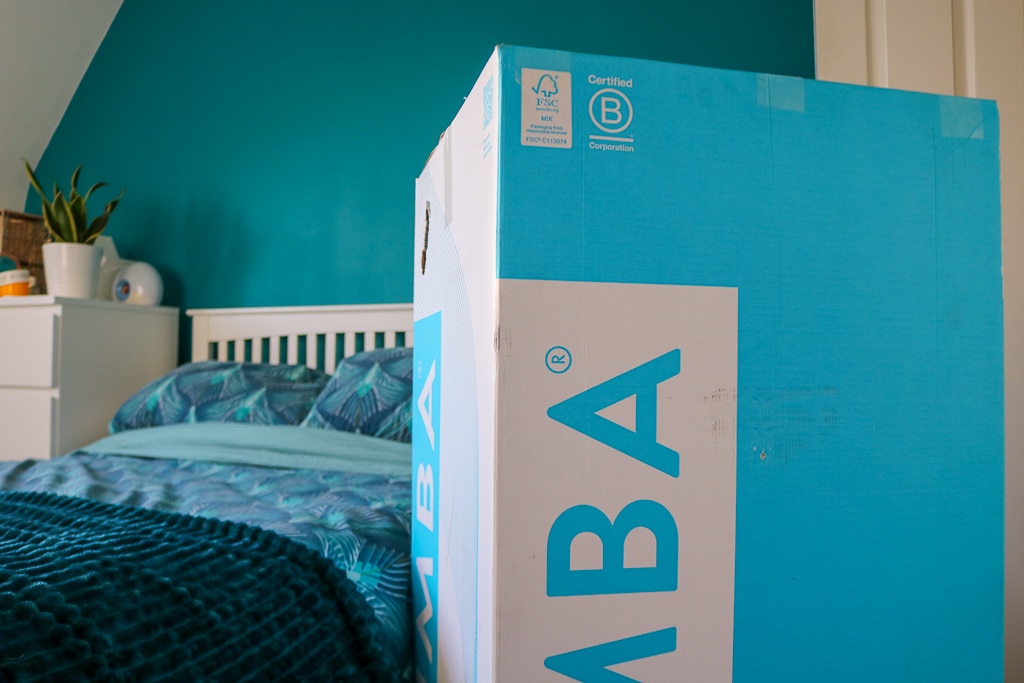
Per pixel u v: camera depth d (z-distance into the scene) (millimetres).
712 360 443
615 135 430
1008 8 1415
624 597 430
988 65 1400
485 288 446
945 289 479
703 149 443
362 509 1178
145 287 2510
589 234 425
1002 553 484
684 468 438
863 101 470
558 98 423
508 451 414
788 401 453
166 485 1362
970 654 476
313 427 1835
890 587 466
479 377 462
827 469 458
